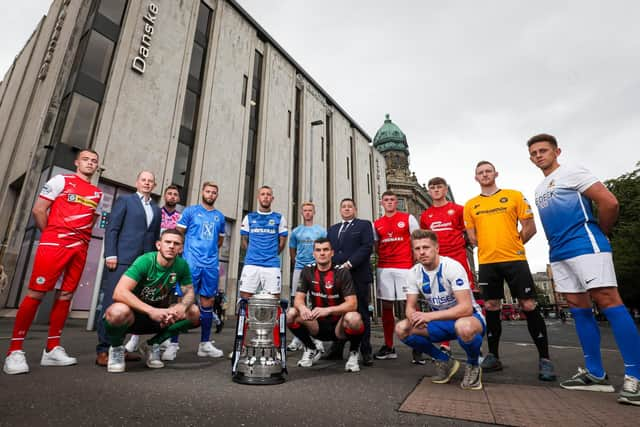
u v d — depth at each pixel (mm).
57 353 3084
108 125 12297
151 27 14211
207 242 4223
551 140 3035
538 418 1791
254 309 2752
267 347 2668
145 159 13328
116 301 2789
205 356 3965
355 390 2404
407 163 55688
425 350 2836
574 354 4871
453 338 2760
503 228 3604
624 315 2338
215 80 17328
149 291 3062
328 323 3436
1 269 6777
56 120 12164
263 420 1695
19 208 11508
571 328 16797
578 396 2303
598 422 1720
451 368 2711
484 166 3865
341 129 30359
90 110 12297
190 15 16156
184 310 3006
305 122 24875
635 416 1832
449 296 2902
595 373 2574
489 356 3500
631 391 2107
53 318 3141
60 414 1696
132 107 13148
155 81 14117
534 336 3135
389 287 4504
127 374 2756
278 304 2885
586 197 2725
